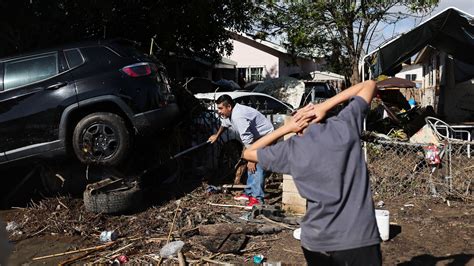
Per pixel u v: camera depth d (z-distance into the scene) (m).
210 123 8.16
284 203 6.01
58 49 6.31
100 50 6.33
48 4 9.10
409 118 12.46
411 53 10.30
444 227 5.22
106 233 5.08
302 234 2.49
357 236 2.31
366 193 2.40
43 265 4.54
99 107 6.25
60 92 6.09
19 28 9.16
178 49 13.35
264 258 4.45
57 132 6.09
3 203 6.44
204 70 22.38
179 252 4.52
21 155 6.08
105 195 5.66
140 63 6.35
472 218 5.50
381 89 15.11
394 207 6.11
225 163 8.17
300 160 2.41
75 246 4.98
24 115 6.07
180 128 7.66
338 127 2.45
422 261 4.30
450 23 9.80
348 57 16.39
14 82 6.17
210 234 5.10
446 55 14.67
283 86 17.17
